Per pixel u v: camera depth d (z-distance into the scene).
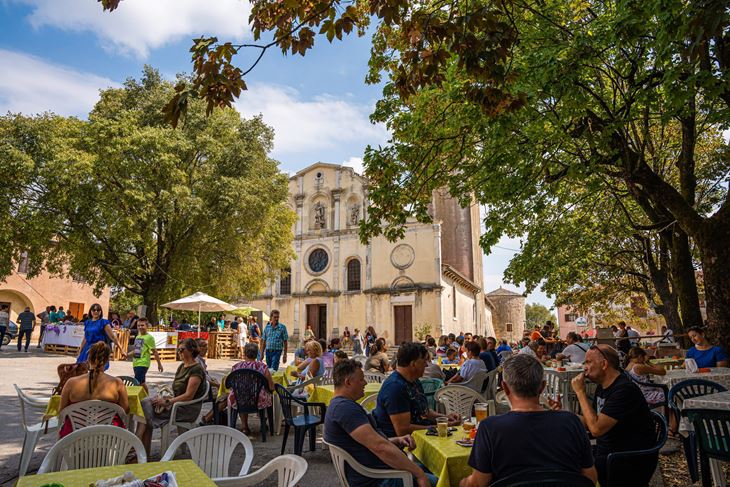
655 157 12.91
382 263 35.25
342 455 3.77
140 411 6.03
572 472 2.64
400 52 8.88
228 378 7.72
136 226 21.02
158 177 21.91
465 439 3.94
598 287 23.75
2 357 18.67
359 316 35.12
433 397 7.81
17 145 20.78
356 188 37.34
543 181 10.20
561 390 9.38
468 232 46.44
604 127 7.96
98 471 3.14
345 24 4.94
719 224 8.25
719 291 8.20
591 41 7.09
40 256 22.91
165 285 24.53
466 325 42.03
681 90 6.24
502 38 4.79
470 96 5.46
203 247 23.95
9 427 7.99
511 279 16.14
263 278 27.92
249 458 3.95
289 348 36.31
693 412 4.53
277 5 5.29
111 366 17.64
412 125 9.70
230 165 24.42
